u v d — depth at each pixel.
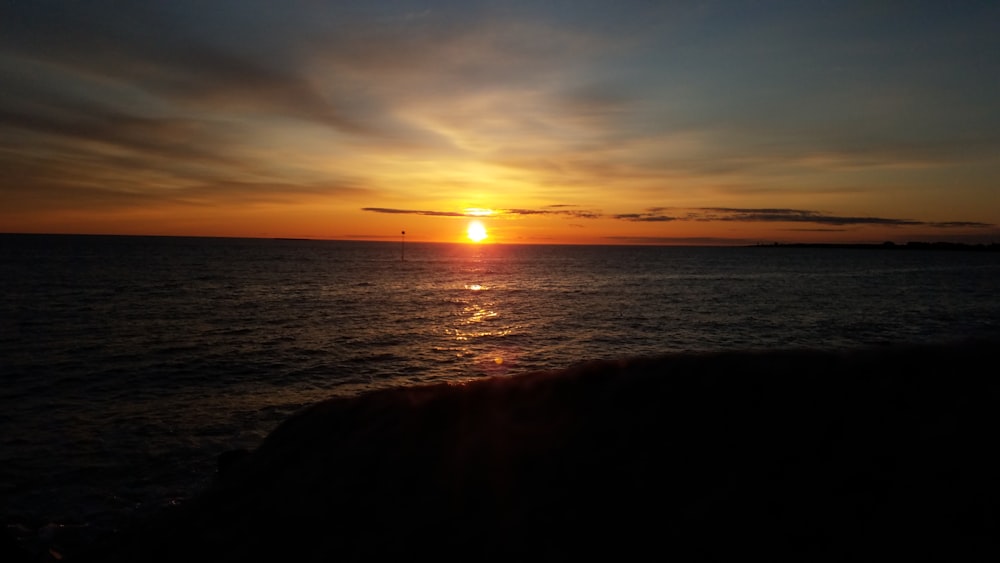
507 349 24.22
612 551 3.73
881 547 3.31
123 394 16.12
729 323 32.22
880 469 3.86
